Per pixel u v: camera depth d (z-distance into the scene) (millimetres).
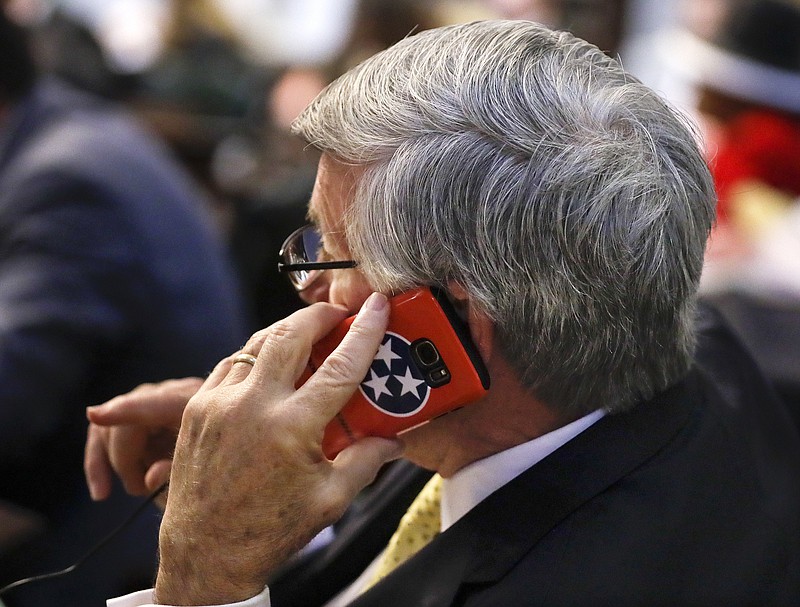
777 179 1841
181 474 850
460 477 957
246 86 3055
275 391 835
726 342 1161
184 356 1659
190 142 2822
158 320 1623
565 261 816
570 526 865
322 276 947
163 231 1656
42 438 1525
